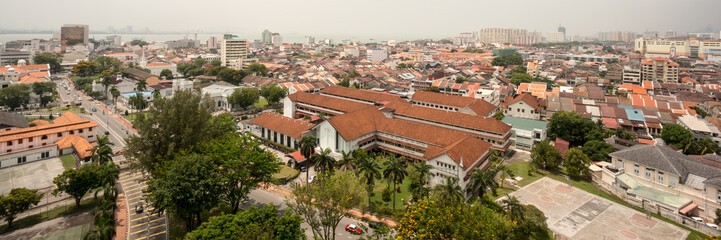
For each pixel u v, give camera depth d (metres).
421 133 109.81
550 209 85.25
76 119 137.12
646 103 162.25
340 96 167.88
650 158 93.31
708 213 81.50
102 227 67.19
